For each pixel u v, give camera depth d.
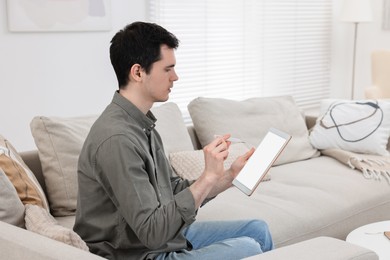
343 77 6.31
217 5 4.98
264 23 5.42
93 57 4.25
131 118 1.83
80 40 4.16
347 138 3.65
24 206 2.12
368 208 3.03
